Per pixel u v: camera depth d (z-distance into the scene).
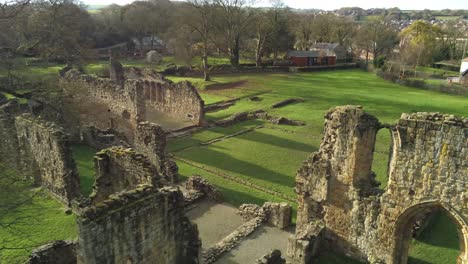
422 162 16.20
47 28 46.62
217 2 84.62
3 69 38.19
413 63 99.06
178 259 15.89
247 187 28.08
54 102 35.25
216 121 46.94
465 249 16.03
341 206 19.28
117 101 43.34
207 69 73.69
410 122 16.12
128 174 16.80
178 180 28.45
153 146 27.97
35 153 26.75
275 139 40.53
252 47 102.94
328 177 19.27
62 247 16.58
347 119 17.94
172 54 106.12
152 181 15.70
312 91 68.81
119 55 102.62
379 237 18.12
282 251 20.36
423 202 16.45
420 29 112.44
